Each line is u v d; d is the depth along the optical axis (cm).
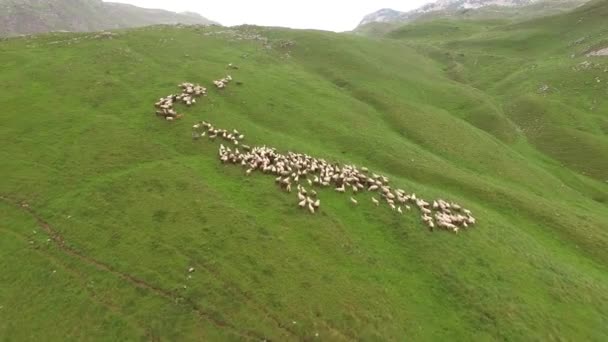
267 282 3138
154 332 2772
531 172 6475
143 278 3125
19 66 6581
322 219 3956
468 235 4150
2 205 3844
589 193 6481
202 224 3647
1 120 5078
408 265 3631
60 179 4178
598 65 10369
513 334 3073
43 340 2747
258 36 10556
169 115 5459
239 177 4434
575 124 8281
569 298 3588
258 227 3688
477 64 12531
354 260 3534
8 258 3316
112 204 3850
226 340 2736
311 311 2959
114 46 7744
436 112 7831
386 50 11331
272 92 6931
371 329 2916
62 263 3256
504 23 18212
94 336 2756
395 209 4300
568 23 14012
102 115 5366
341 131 6159
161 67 7094
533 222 4919
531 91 9881
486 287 3475
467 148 6662
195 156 4762
